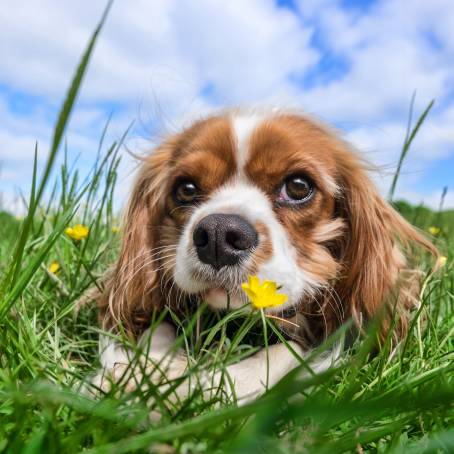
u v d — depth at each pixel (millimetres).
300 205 271
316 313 280
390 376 211
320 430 140
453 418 163
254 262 238
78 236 316
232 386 169
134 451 131
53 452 126
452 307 282
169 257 280
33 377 181
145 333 266
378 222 300
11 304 199
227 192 269
